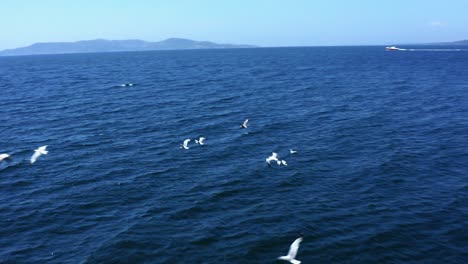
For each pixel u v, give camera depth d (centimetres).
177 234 2708
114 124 5578
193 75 12581
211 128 5325
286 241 2605
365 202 3134
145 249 2534
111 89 9131
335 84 9525
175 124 5550
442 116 5784
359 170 3778
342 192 3325
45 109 6669
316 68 14575
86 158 4191
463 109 6212
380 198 3200
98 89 9162
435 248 2505
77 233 2748
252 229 2758
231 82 10262
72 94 8369
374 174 3675
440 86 8806
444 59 18562
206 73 13288
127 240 2623
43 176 3719
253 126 5394
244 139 4816
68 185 3519
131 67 17612
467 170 3731
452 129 5081
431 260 2392
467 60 17600
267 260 2416
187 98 7669
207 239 2638
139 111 6444
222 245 2572
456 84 9100
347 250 2497
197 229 2769
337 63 17288
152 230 2759
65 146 4581
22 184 3544
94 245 2589
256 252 2492
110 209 3081
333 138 4803
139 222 2866
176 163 4034
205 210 3048
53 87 9688
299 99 7400
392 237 2627
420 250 2489
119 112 6372
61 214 3005
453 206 3034
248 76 11900
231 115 6081
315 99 7375
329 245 2550
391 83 9512
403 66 14538
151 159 4150
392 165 3875
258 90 8644
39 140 4825
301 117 5888
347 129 5181
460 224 2772
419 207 3030
